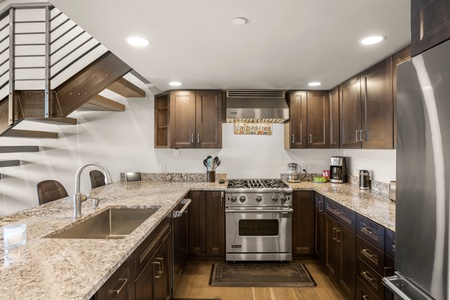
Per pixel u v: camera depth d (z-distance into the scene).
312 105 3.56
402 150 1.29
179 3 1.44
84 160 3.82
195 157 3.85
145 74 2.81
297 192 3.26
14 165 3.67
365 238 2.01
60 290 0.89
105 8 1.49
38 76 3.61
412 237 1.23
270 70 2.67
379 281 1.81
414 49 1.26
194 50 2.12
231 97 3.54
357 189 3.09
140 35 1.84
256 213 3.19
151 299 1.72
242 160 3.86
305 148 3.58
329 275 2.81
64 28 3.61
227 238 3.20
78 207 1.80
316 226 3.20
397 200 1.33
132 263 1.40
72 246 1.29
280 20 1.64
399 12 1.55
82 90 2.59
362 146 2.67
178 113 3.51
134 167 3.84
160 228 1.95
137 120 3.83
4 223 1.66
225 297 2.51
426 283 1.14
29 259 1.14
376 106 2.41
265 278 2.85
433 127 1.10
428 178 1.13
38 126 3.80
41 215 1.85
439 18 1.11
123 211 2.21
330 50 2.13
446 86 1.04
